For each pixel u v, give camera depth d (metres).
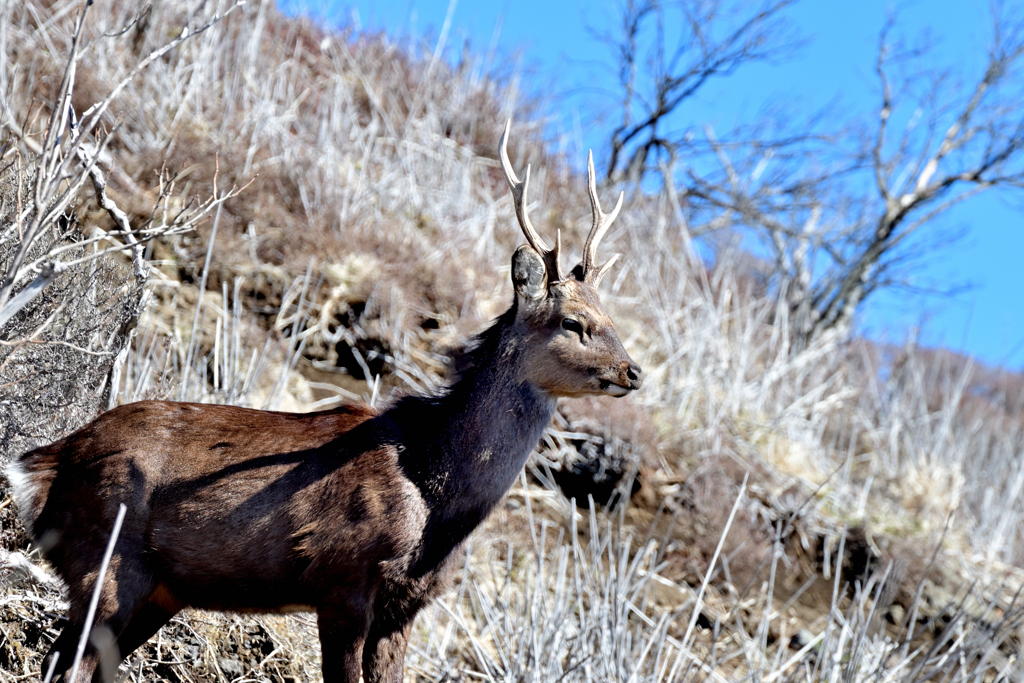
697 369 30.33
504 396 14.27
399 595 13.50
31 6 27.25
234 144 27.92
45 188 11.14
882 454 33.16
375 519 13.15
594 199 15.37
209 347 22.83
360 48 39.25
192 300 23.88
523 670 16.95
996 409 44.03
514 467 14.32
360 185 29.91
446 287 27.95
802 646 22.42
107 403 16.31
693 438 27.69
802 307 41.53
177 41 12.94
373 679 13.66
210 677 15.56
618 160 43.81
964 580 27.20
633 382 14.48
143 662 14.80
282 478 13.15
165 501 12.87
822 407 32.84
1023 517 33.59
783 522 26.77
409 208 31.28
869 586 20.28
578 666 16.36
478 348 14.59
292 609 13.65
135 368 19.41
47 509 12.75
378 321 25.98
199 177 25.75
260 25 33.47
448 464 13.77
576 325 14.40
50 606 14.76
